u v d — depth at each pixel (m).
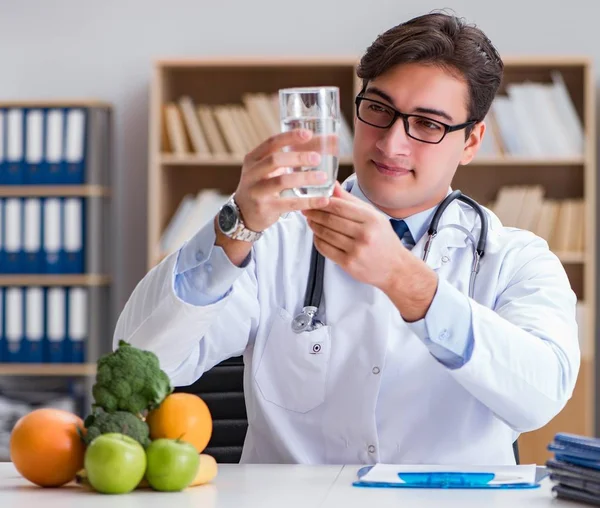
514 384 1.38
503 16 4.40
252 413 1.69
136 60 4.54
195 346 1.64
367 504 1.10
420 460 1.61
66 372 4.20
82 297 4.21
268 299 1.70
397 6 4.43
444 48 1.55
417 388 1.62
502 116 4.10
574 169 4.29
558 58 4.07
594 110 4.36
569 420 3.88
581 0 4.37
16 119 4.25
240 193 1.33
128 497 1.12
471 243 1.71
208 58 4.16
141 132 4.54
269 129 4.21
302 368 1.64
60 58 4.56
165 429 1.20
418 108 1.55
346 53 4.45
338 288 1.66
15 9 4.57
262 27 4.48
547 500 1.14
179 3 4.52
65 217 4.23
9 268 4.24
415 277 1.31
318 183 1.21
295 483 1.24
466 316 1.35
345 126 4.25
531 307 1.56
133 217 4.53
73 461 1.18
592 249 4.02
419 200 1.63
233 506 1.08
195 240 1.43
